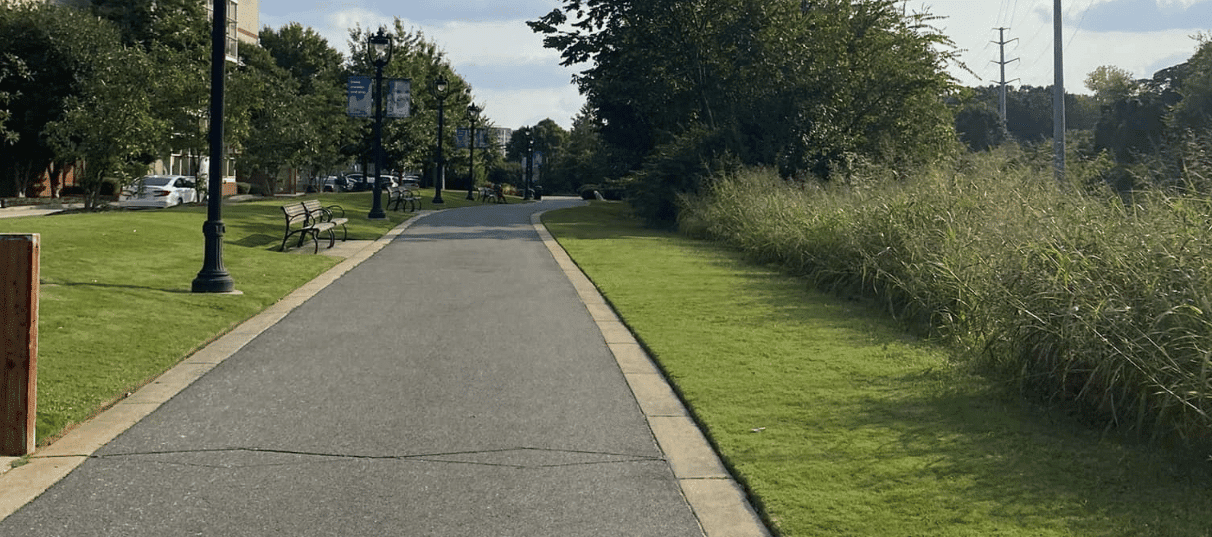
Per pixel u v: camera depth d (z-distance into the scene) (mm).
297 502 5344
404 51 62094
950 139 38156
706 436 6719
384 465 6023
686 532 4957
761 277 16250
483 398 7789
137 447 6348
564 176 115562
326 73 61094
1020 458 6094
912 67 35969
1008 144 17250
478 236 25891
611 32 35594
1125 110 50688
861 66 35844
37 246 6238
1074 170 15016
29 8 42125
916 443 6434
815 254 16062
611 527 5016
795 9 34969
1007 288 8461
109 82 34562
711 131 31625
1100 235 8492
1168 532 4859
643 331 10820
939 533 4844
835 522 4988
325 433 6723
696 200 28219
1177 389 6191
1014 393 7691
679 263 18625
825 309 12570
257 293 13453
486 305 12969
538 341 10352
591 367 9039
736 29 33219
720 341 10219
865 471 5840
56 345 9133
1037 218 10602
